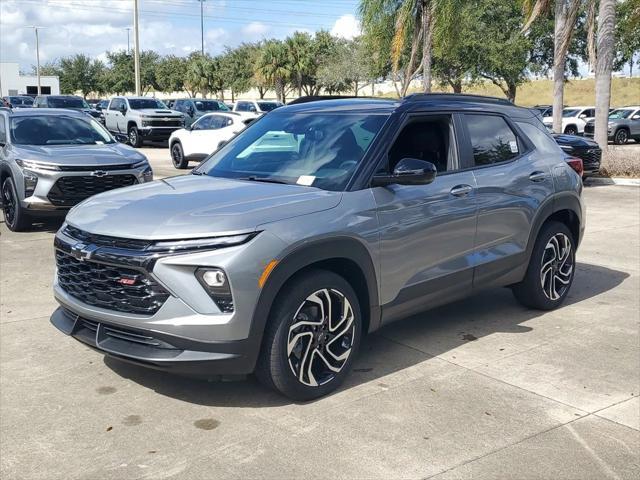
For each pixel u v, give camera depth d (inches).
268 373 156.1
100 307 158.1
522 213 218.2
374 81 1871.3
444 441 144.9
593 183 643.5
